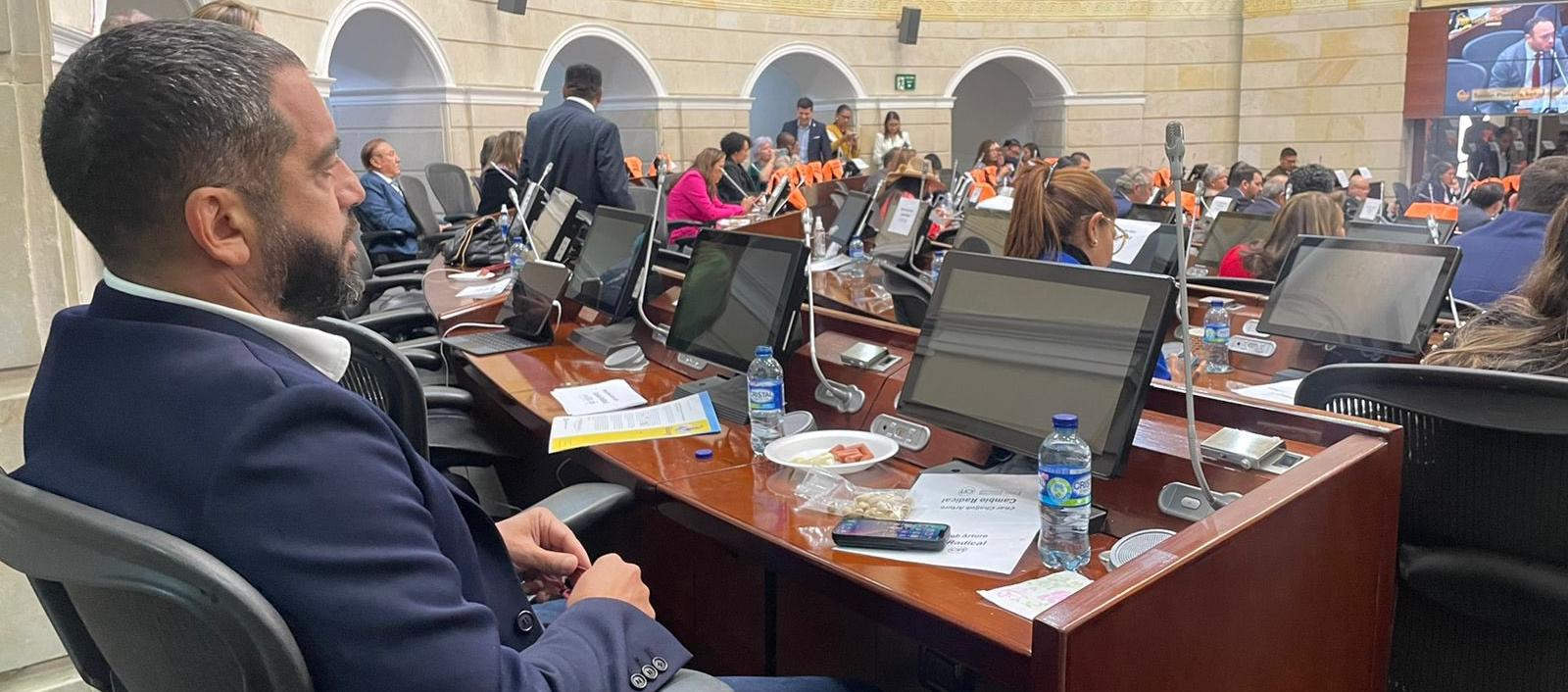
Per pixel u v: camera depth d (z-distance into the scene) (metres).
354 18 7.63
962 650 1.13
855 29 11.74
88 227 0.87
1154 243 3.26
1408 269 2.42
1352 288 2.50
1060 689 0.96
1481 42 11.02
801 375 2.01
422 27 7.81
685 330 2.31
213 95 0.84
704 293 2.30
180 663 0.82
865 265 4.29
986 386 1.58
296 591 0.77
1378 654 1.38
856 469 1.64
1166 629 1.05
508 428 2.48
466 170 8.28
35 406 0.88
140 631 0.83
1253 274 3.29
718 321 2.20
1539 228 2.73
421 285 4.14
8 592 1.59
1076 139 12.84
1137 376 1.38
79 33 3.01
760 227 4.67
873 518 1.42
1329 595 1.27
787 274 1.98
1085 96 12.73
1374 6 11.50
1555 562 1.30
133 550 0.74
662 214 3.27
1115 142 12.85
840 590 1.28
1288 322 2.58
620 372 2.46
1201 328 2.75
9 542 0.82
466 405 2.28
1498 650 1.39
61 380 0.87
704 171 6.82
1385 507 1.33
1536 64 10.77
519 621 1.12
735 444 1.83
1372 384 1.41
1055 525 1.30
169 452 0.80
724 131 10.91
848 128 10.61
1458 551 1.38
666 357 2.50
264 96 0.87
